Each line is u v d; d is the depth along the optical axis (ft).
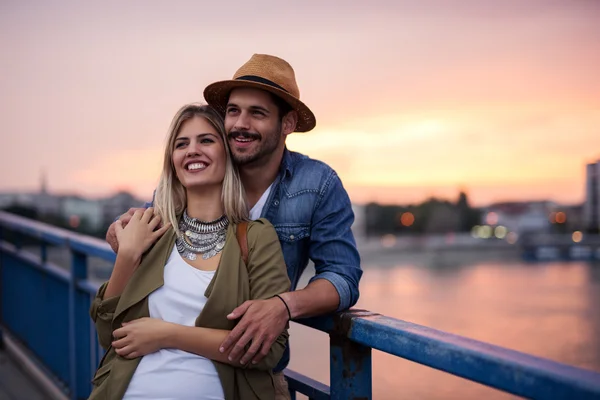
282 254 5.74
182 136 5.84
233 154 5.83
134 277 5.55
